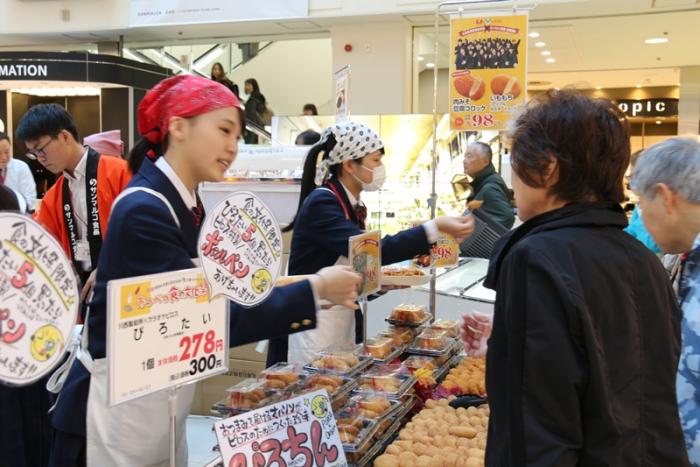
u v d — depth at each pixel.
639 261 1.23
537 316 1.13
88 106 10.34
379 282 2.14
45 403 2.01
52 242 1.08
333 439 1.59
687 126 11.80
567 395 1.11
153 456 1.57
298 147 4.65
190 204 1.59
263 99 10.01
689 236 1.73
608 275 1.18
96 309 1.53
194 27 9.30
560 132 1.22
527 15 3.28
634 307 1.20
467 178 6.04
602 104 1.25
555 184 1.26
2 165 5.14
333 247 2.33
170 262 1.47
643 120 13.80
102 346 1.53
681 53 10.54
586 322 1.11
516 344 1.15
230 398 1.74
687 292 1.61
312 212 2.37
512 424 1.14
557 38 9.52
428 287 3.17
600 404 1.12
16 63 8.91
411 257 2.36
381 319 3.26
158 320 1.22
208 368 1.31
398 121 7.64
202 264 1.29
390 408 1.88
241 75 11.80
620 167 1.26
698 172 1.67
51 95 10.23
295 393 1.77
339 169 2.50
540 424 1.11
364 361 2.11
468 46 3.35
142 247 1.46
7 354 1.03
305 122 8.26
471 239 2.85
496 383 1.21
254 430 1.46
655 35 9.28
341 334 2.36
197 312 1.29
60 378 1.80
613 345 1.16
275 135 8.34
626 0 7.50
